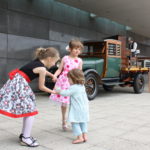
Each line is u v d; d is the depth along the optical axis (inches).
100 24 485.1
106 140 129.1
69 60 148.0
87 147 117.3
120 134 141.1
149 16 461.4
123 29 572.7
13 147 115.7
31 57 346.3
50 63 123.8
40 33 358.3
